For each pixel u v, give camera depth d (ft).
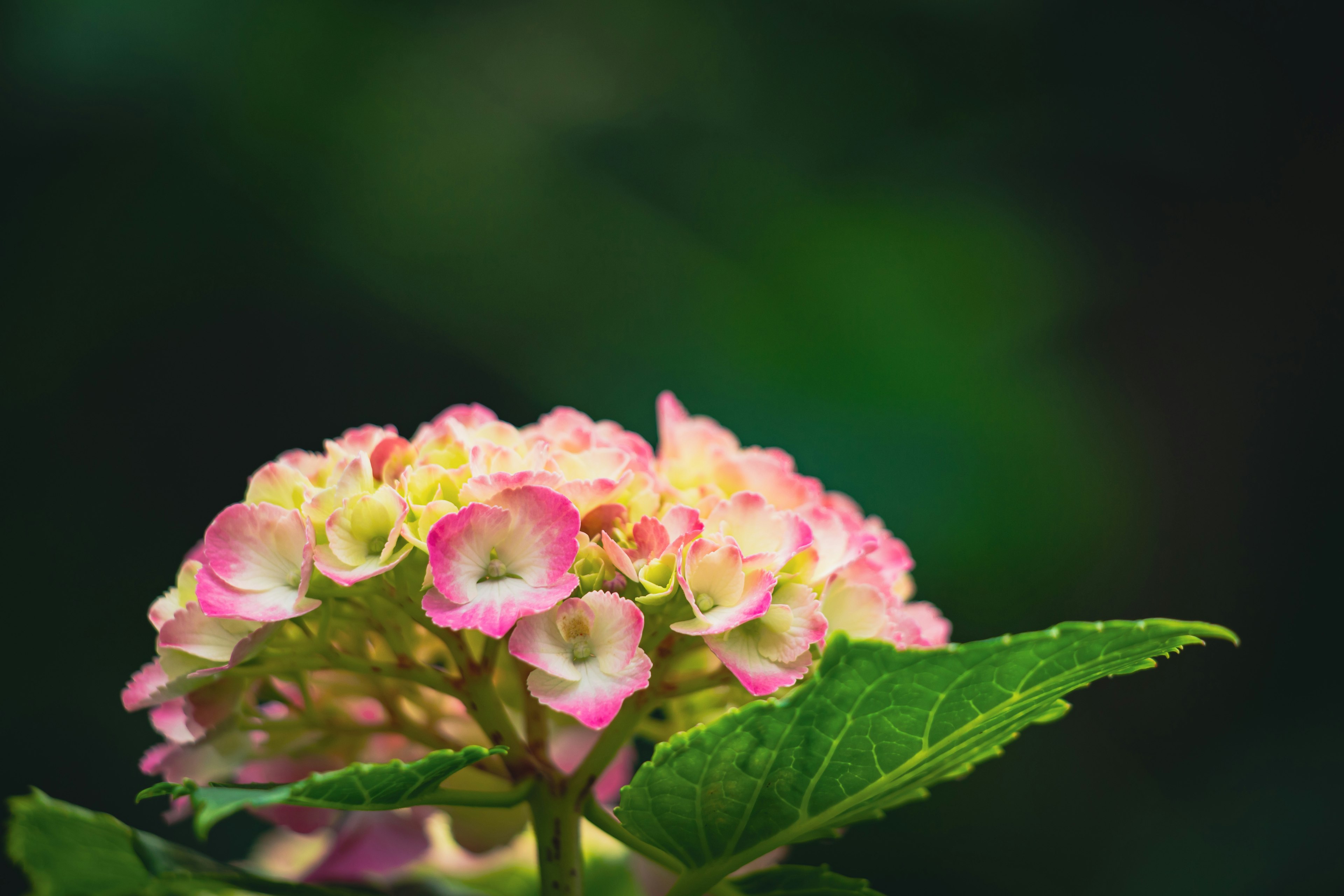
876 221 9.40
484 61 9.86
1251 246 10.16
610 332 9.07
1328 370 9.88
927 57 10.00
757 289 9.04
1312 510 9.68
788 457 2.84
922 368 8.63
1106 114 9.97
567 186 9.52
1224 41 9.91
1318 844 7.91
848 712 2.56
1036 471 8.63
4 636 7.73
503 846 2.85
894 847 7.93
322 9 9.05
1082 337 9.82
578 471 2.66
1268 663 9.37
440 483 2.62
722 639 2.60
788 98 10.07
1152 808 8.71
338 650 2.68
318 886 2.68
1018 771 8.58
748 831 2.64
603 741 2.68
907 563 2.82
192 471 8.65
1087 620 8.70
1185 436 9.91
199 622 2.63
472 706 2.69
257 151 8.79
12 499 7.97
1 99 8.02
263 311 8.94
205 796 2.50
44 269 8.26
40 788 7.44
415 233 9.12
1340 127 9.84
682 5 10.13
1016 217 9.76
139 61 8.30
